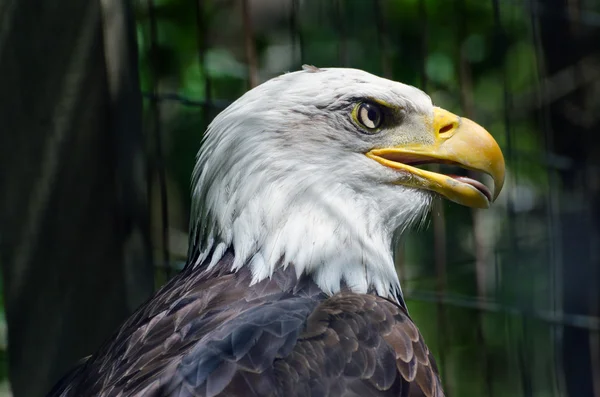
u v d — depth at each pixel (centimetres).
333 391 661
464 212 1450
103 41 875
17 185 880
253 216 802
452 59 1499
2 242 886
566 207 1529
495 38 1512
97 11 873
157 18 1370
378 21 1201
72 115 876
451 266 1400
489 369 1270
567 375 1497
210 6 1420
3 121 874
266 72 1423
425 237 1438
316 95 818
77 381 766
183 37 1373
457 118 865
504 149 1505
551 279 1440
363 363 688
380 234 847
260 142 809
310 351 677
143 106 980
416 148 849
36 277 890
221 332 689
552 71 1562
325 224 813
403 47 1498
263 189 805
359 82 832
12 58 869
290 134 813
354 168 830
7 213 883
